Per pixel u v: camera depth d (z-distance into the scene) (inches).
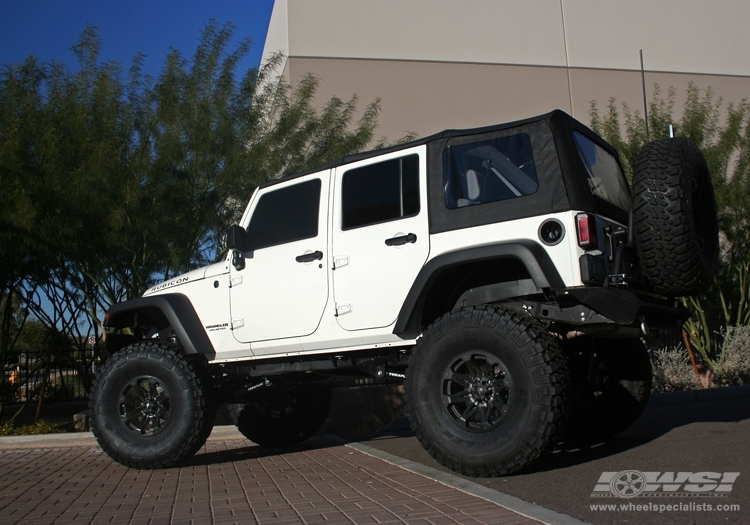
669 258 181.8
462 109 669.9
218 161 380.5
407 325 198.7
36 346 588.1
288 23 640.4
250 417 287.3
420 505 159.0
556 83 701.9
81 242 348.5
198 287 247.3
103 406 244.1
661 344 518.3
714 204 207.5
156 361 239.0
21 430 371.6
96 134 358.6
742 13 775.1
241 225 243.4
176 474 229.5
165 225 364.5
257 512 164.2
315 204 226.1
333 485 193.0
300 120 421.1
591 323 179.8
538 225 182.5
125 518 165.8
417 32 669.9
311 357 229.9
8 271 369.7
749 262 506.9
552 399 169.6
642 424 286.8
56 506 186.1
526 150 190.4
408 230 203.3
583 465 193.5
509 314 178.9
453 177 200.2
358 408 397.7
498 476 179.8
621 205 216.1
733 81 756.6
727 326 499.5
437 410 184.5
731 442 218.8
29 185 327.6
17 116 356.8
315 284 219.8
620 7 735.1
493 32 690.8
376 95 649.0
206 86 406.0
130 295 376.2
